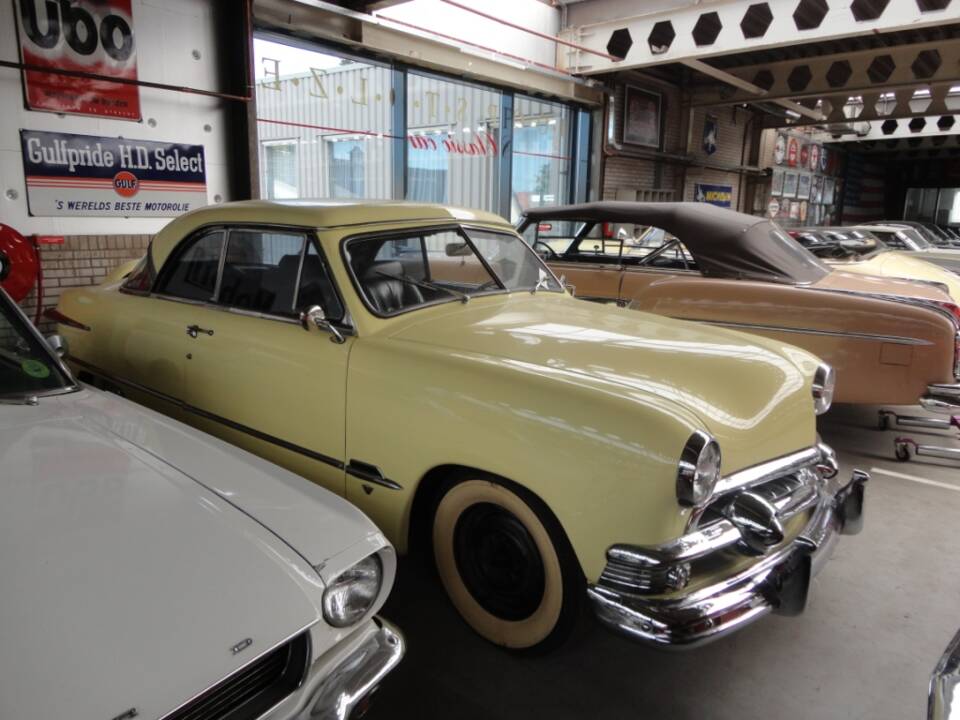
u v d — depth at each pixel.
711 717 2.23
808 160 19.86
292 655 1.51
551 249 6.52
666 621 1.93
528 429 2.14
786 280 4.97
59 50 5.36
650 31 9.92
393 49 8.09
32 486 1.68
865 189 25.95
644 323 3.00
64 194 5.57
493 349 2.50
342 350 2.63
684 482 1.91
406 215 3.09
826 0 8.41
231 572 1.49
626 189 12.59
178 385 3.29
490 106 10.09
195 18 6.18
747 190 16.58
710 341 2.75
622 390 2.14
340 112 8.05
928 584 3.08
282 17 6.89
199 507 1.69
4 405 2.14
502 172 10.55
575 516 2.05
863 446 4.94
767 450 2.31
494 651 2.51
